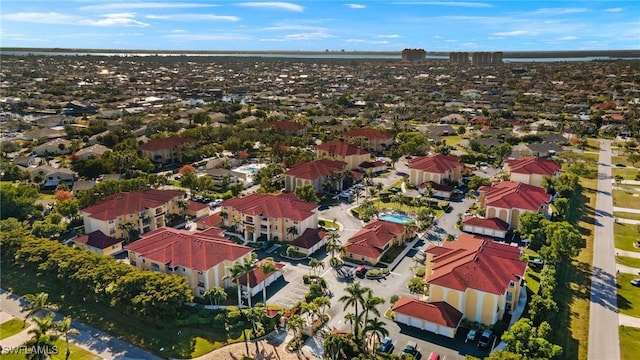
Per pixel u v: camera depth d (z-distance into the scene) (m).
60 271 113.19
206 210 167.88
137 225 148.00
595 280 120.38
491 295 99.56
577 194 186.00
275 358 92.31
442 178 193.38
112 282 106.38
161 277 106.44
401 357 86.25
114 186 165.62
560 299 111.38
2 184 163.00
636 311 106.56
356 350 89.38
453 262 110.12
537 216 140.25
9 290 117.56
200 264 112.62
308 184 186.25
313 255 137.00
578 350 93.12
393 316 105.62
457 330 100.12
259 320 98.81
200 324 102.75
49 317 87.94
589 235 147.50
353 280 122.00
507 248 116.81
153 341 97.88
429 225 154.00
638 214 165.38
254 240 145.38
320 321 102.38
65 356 93.31
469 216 158.25
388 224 144.12
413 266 128.75
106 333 101.19
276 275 122.75
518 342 85.88
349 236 148.38
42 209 160.00
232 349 95.25
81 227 152.75
